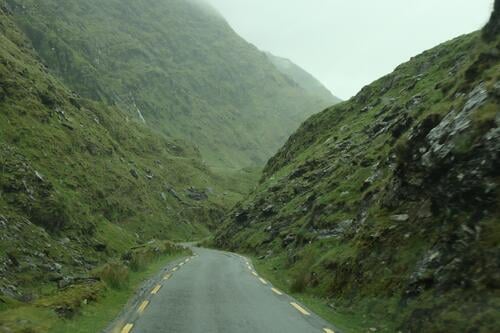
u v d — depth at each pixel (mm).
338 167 40594
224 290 17672
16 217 50875
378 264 13859
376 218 16109
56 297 12992
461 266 9859
